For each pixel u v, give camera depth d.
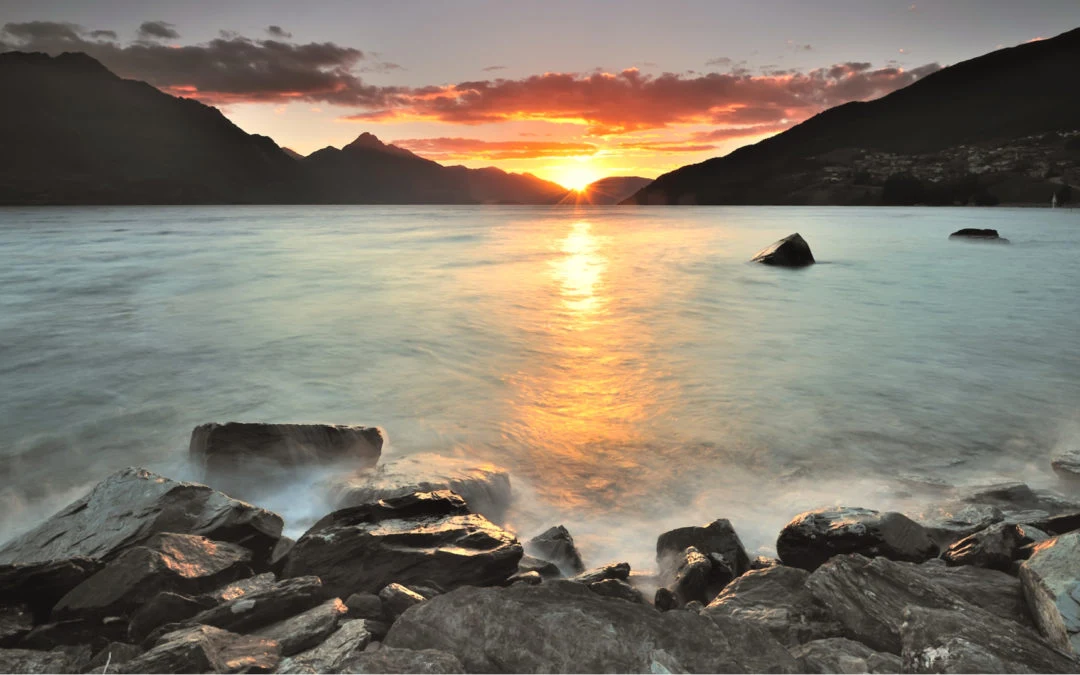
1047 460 10.42
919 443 11.13
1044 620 4.72
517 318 23.17
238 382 15.20
